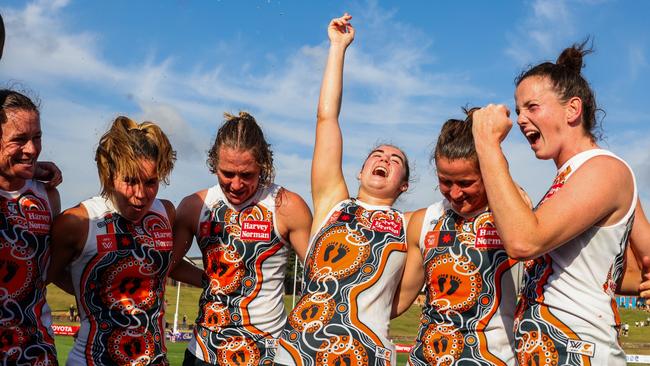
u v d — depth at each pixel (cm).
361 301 414
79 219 412
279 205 478
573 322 311
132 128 417
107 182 414
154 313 429
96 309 415
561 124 325
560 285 318
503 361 378
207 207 486
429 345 393
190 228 492
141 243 425
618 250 312
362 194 449
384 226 433
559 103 324
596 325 308
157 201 449
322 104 470
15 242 379
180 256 491
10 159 369
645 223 347
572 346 309
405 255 431
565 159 327
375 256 423
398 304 439
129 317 416
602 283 312
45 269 405
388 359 412
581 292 313
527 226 297
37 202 395
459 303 390
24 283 383
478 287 388
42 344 388
